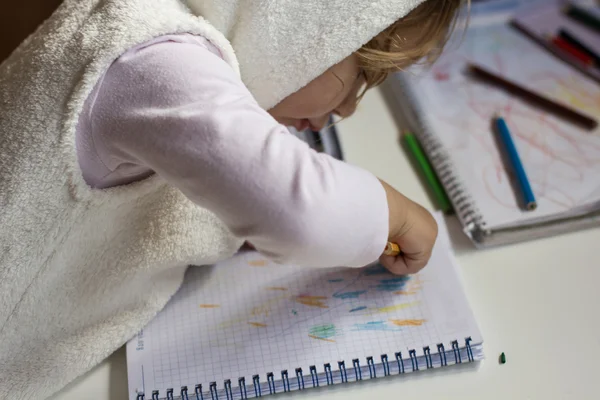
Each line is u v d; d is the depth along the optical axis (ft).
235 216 1.45
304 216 1.45
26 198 1.66
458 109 2.54
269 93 1.81
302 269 2.05
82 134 1.56
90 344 1.85
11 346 1.85
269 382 1.78
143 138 1.45
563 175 2.31
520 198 2.24
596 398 1.79
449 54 2.75
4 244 1.72
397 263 1.98
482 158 2.36
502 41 2.82
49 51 1.60
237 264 2.07
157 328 1.92
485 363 1.86
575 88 2.63
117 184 1.71
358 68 1.83
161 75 1.46
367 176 1.61
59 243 1.76
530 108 2.55
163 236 1.87
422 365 1.83
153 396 1.76
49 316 1.86
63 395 1.83
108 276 1.88
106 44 1.50
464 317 1.91
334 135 2.41
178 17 1.54
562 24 2.89
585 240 2.17
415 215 1.88
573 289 2.04
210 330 1.90
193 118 1.40
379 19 1.63
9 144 1.63
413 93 2.57
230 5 1.64
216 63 1.51
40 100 1.58
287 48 1.69
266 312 1.94
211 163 1.40
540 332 1.94
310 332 1.88
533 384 1.82
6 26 3.73
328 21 1.64
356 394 1.80
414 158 2.43
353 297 1.97
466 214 2.18
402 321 1.90
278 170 1.43
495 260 2.12
